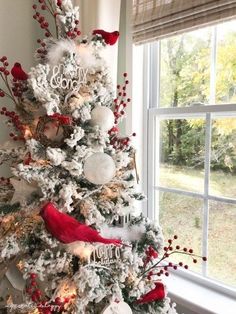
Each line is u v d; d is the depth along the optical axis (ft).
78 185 3.52
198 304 4.10
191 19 3.90
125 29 4.84
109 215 3.52
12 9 5.17
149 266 3.74
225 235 4.43
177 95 4.91
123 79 4.98
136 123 5.04
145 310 3.64
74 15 3.62
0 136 5.13
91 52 3.68
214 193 4.54
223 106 4.26
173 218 5.10
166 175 5.17
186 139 4.83
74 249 3.36
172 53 4.92
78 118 3.46
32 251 3.56
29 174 3.23
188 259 4.91
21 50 5.34
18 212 3.60
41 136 3.56
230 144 4.28
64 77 3.53
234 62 4.18
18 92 3.74
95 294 3.20
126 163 3.59
